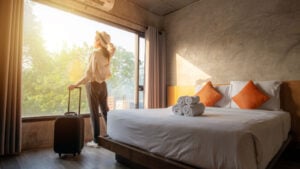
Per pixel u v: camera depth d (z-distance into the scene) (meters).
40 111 2.88
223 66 3.41
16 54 2.37
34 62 2.84
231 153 1.18
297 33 2.65
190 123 1.48
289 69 2.70
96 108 2.81
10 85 2.32
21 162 2.11
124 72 3.90
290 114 2.63
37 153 2.43
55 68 3.05
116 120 2.13
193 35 3.90
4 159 2.19
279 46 2.80
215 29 3.55
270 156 1.55
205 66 3.67
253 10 3.09
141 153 1.70
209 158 1.27
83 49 3.36
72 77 3.20
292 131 2.61
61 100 3.09
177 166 1.40
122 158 2.10
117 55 3.79
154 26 4.31
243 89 2.84
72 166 2.01
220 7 3.50
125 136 1.96
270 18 2.90
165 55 4.37
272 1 2.90
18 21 2.41
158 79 4.12
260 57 2.98
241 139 1.18
